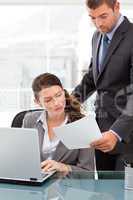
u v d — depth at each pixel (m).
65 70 3.16
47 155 1.78
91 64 2.12
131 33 1.87
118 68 1.89
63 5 3.10
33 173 1.36
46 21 3.14
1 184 1.37
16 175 1.38
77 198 1.20
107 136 1.68
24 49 3.19
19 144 1.34
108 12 1.78
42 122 1.85
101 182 1.38
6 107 3.13
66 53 3.18
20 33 3.16
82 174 1.50
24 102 3.13
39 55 3.20
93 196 1.22
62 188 1.32
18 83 3.21
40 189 1.31
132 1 3.00
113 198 1.19
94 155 1.74
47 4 3.10
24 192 1.28
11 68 3.21
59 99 1.80
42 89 1.80
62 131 1.42
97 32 2.03
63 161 1.75
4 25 3.13
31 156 1.34
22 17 3.13
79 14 3.11
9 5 3.10
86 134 1.42
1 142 1.36
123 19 1.90
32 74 3.21
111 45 1.90
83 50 3.12
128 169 1.30
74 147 1.47
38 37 3.17
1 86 3.21
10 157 1.36
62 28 3.15
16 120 1.99
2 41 3.16
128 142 1.81
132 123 1.76
